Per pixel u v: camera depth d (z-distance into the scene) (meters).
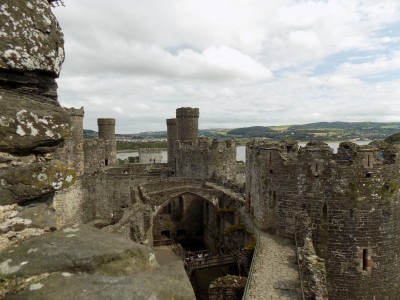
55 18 6.09
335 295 20.34
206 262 30.16
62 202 38.09
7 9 5.24
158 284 4.88
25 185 5.35
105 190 45.84
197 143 45.28
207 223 43.53
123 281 4.84
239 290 17.59
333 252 20.33
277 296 14.59
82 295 4.50
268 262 18.17
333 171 20.17
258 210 24.56
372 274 19.95
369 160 19.70
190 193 37.19
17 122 5.25
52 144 5.78
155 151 84.75
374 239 19.88
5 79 5.36
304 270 14.91
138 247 5.49
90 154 59.62
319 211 20.59
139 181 46.03
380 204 19.78
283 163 21.94
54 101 6.15
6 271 4.69
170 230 44.91
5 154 5.22
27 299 4.35
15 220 5.31
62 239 5.44
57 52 6.03
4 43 5.20
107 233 5.93
